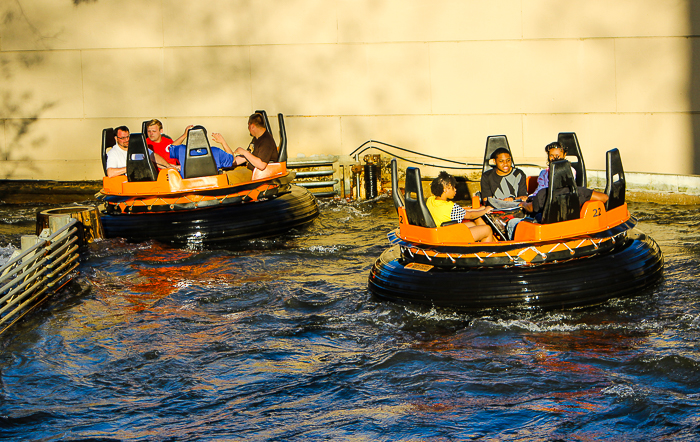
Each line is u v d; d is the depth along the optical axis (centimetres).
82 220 1398
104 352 864
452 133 1930
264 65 1977
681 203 1647
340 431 651
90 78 2031
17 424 686
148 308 1025
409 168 983
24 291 1043
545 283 901
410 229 1011
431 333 877
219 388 755
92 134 2052
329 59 1952
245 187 1462
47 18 2019
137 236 1407
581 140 1866
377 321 928
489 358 791
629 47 1800
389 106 1947
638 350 784
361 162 1916
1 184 2056
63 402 736
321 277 1148
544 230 923
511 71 1877
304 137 1995
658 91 1800
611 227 969
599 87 1833
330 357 823
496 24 1866
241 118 2008
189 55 1995
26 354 864
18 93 2058
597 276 909
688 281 1002
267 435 648
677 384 705
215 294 1078
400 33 1911
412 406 693
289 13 1945
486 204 1173
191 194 1416
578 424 639
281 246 1375
